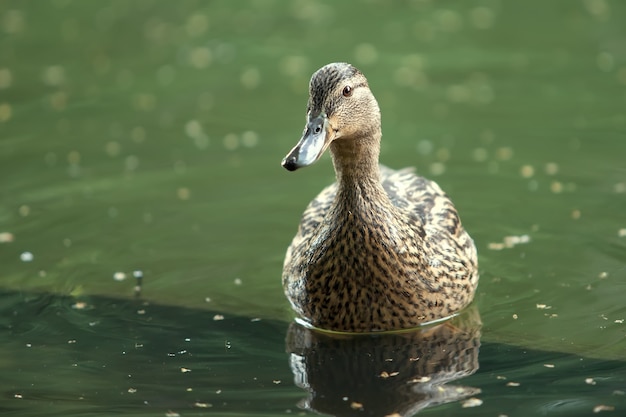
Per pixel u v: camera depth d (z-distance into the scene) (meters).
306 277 11.02
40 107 17.80
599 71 18.44
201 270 12.56
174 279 12.33
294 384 9.77
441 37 20.36
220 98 18.06
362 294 10.77
